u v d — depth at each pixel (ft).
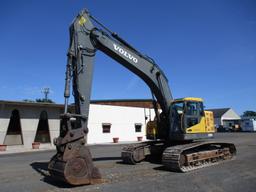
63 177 29.04
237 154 57.06
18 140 93.15
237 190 27.50
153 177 34.17
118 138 123.24
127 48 40.47
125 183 31.01
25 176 37.65
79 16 35.78
